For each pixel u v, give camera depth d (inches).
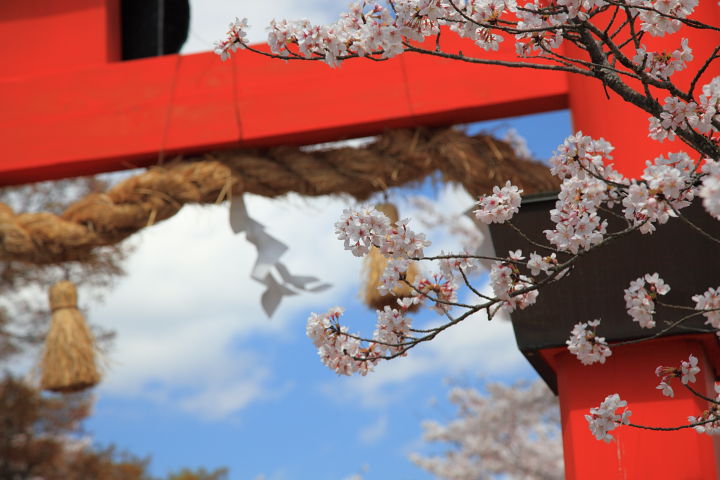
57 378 117.0
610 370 77.7
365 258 108.9
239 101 109.9
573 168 60.4
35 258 116.2
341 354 65.0
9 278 290.5
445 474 331.6
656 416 75.6
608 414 64.9
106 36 116.3
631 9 62.1
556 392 89.6
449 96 104.3
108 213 111.9
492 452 329.4
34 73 115.8
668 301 74.9
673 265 75.0
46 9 117.6
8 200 280.2
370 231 60.4
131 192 110.8
